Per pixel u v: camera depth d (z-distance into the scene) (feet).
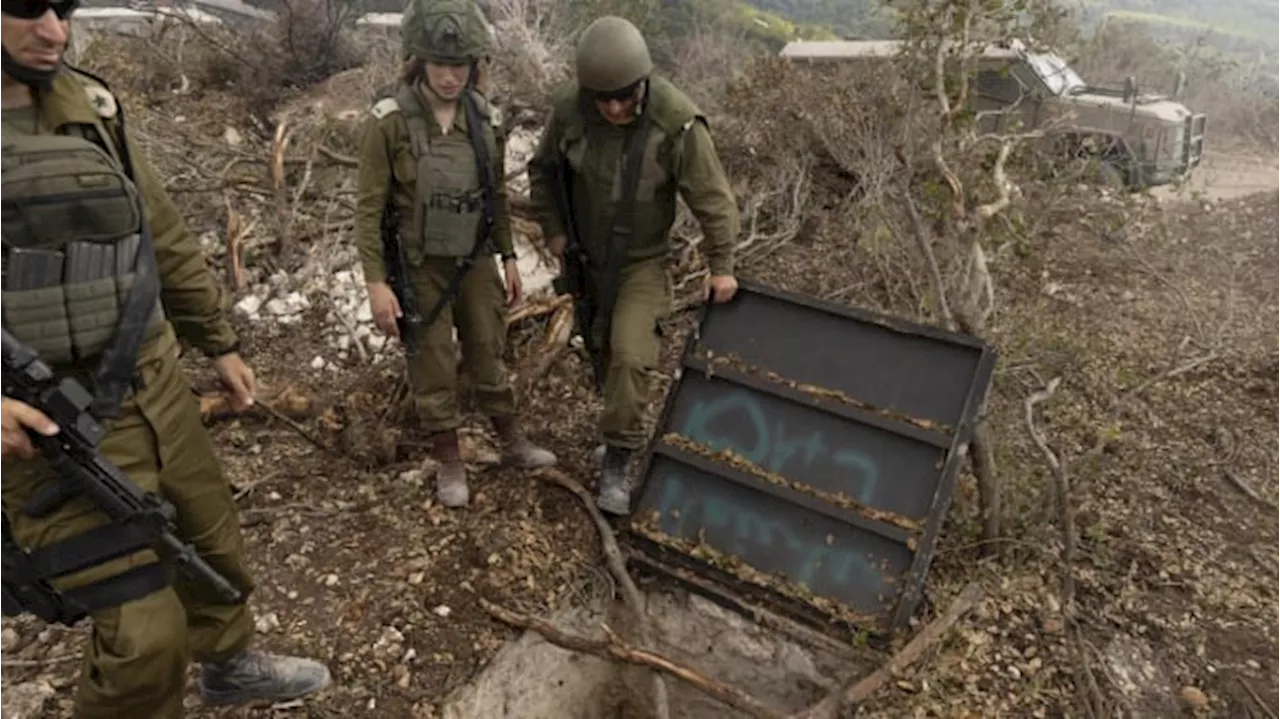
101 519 7.01
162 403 7.44
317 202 19.19
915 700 10.65
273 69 28.89
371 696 10.12
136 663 7.09
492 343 12.32
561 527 12.76
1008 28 13.60
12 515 7.00
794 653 11.74
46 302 6.65
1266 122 40.60
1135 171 30.58
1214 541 13.10
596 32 10.61
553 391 15.69
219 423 14.05
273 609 11.00
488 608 11.31
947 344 11.75
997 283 17.71
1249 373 17.38
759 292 12.62
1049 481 13.53
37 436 6.55
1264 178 35.17
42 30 6.26
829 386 12.15
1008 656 11.17
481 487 13.15
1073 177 20.49
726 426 12.53
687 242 20.02
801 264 20.39
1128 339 18.48
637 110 11.14
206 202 19.20
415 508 12.69
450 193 10.84
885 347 12.04
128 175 7.23
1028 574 12.27
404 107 10.62
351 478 13.17
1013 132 14.93
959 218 12.71
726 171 23.13
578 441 14.51
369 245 10.96
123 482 6.93
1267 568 12.66
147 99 25.71
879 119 20.33
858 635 11.01
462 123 10.84
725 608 12.08
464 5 10.11
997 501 12.12
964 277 12.69
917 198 17.17
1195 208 27.99
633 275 12.12
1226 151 39.73
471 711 10.39
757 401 12.44
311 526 12.27
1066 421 15.34
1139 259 21.57
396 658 10.59
